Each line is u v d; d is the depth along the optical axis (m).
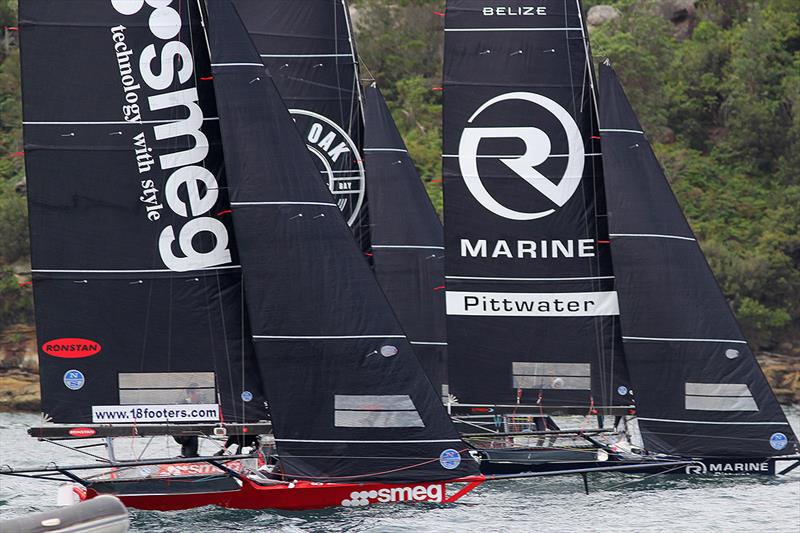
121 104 80.38
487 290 98.88
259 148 80.69
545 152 98.62
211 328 81.00
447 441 80.19
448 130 99.38
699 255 98.38
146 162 80.62
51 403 80.56
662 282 97.94
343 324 80.12
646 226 98.19
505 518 83.19
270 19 99.00
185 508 80.12
